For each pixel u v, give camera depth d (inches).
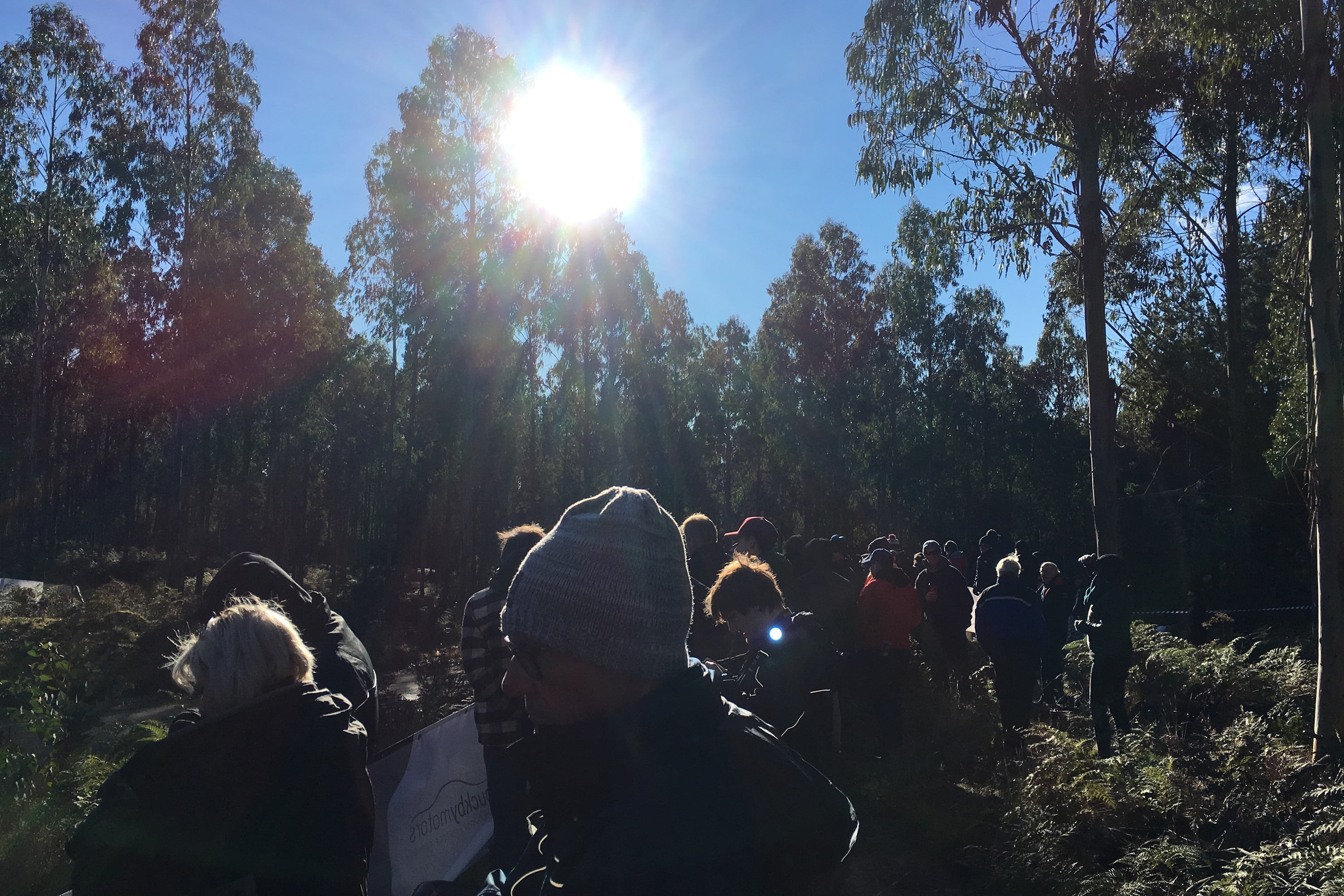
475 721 147.9
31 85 1152.8
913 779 245.8
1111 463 516.4
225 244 1242.6
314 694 90.0
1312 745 246.4
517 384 1322.6
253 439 1902.1
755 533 261.6
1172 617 690.8
